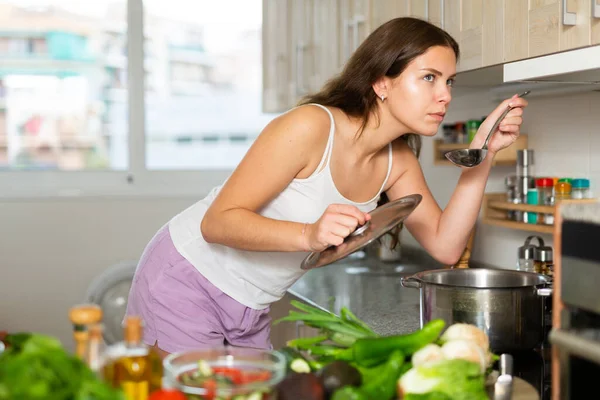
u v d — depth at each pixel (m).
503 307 1.43
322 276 2.61
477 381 1.11
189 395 1.00
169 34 3.81
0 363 0.91
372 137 1.61
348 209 1.34
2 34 3.64
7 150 3.68
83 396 0.85
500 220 2.33
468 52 1.90
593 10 1.35
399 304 2.08
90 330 1.00
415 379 1.10
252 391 1.00
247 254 1.69
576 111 2.17
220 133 3.91
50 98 3.71
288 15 3.17
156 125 3.84
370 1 2.49
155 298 1.73
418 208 1.82
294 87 3.15
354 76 1.58
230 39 3.88
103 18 3.72
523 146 2.41
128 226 3.68
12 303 3.58
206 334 1.73
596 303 0.94
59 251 3.61
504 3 1.71
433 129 1.54
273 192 1.54
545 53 1.55
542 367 1.42
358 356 1.20
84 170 3.74
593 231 0.94
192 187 3.83
